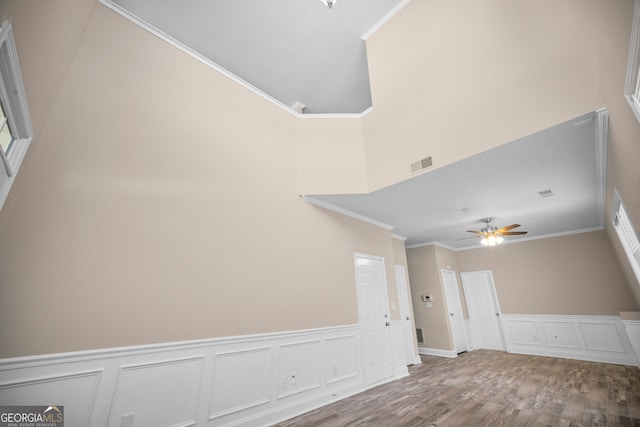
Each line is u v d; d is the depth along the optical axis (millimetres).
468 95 3207
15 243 1841
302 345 3465
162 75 2939
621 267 5512
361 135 4332
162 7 4148
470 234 6578
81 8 2176
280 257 3533
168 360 2359
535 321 6637
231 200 3205
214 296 2793
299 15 4387
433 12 3832
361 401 3551
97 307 2100
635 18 1220
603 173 3367
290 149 4102
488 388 3957
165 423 2240
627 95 1622
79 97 2328
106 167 2363
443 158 3285
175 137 2887
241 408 2719
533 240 7008
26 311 1820
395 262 6281
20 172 1837
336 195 4082
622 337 5535
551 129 2592
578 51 2484
